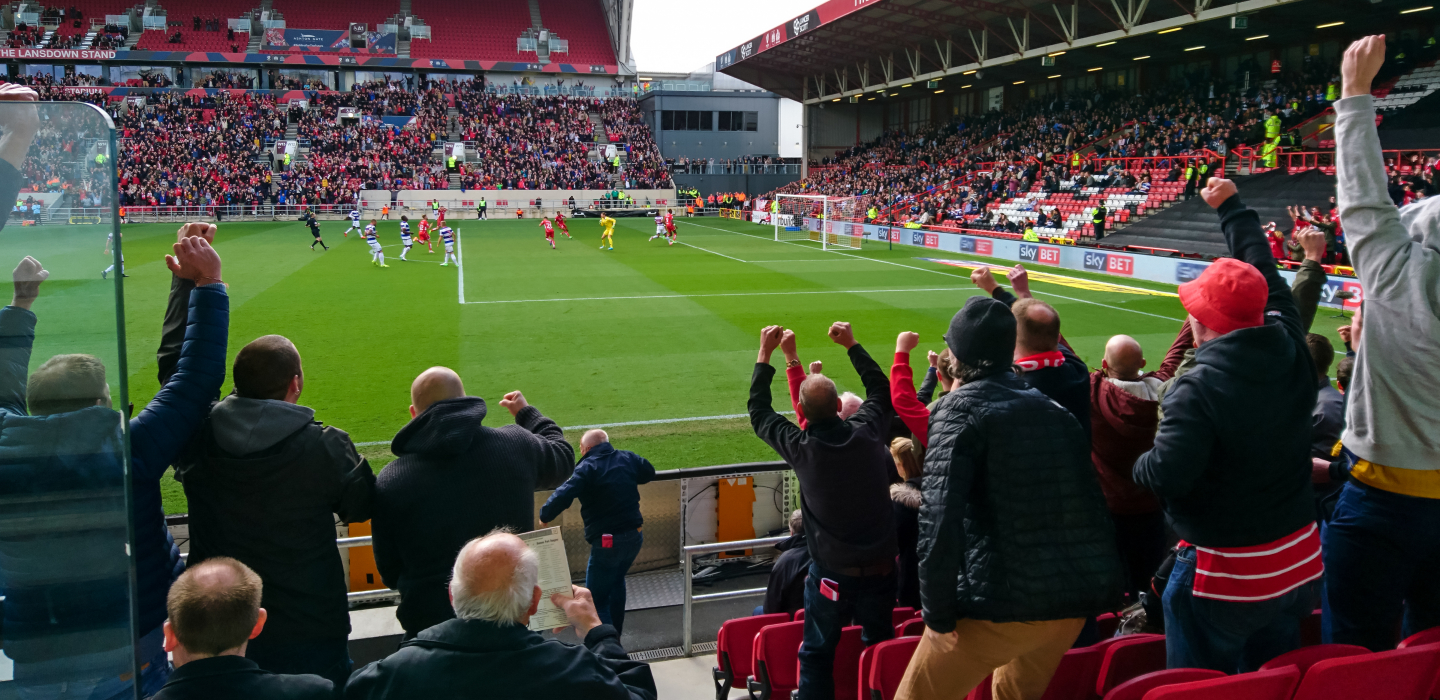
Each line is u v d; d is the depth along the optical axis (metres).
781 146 67.50
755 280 26.00
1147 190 33.53
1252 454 2.65
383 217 53.84
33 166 2.01
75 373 2.09
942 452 2.61
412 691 2.38
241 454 2.96
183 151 53.41
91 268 2.02
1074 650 3.49
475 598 2.43
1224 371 2.62
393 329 17.94
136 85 58.34
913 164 51.59
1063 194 36.97
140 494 2.90
